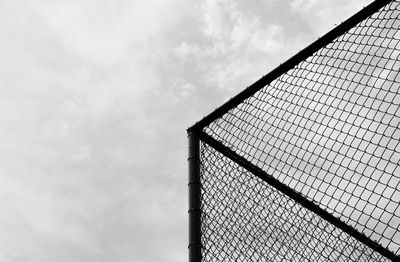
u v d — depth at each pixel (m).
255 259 2.64
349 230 2.48
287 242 2.63
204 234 2.73
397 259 2.34
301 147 2.66
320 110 2.66
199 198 2.87
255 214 2.80
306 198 2.70
